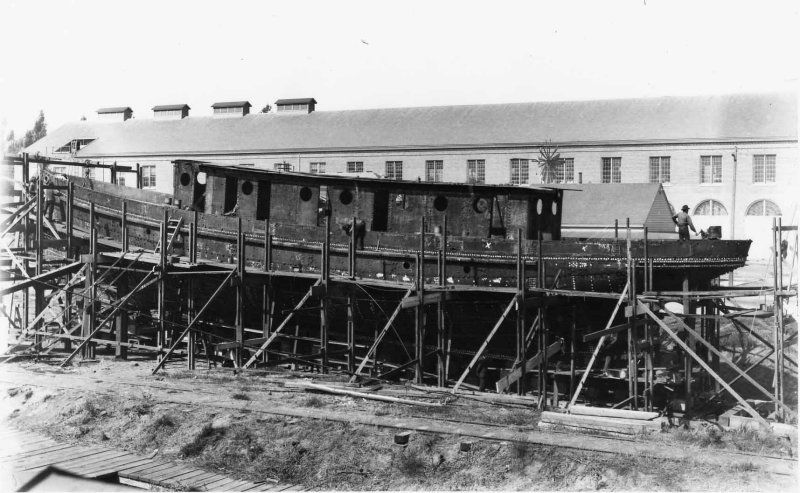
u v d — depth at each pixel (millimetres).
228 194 26188
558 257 21375
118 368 23469
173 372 22812
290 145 66312
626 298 18891
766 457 14859
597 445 15602
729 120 57188
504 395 20000
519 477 14789
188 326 22734
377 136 64750
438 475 15180
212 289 26328
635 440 16078
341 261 23812
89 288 24266
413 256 22734
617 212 43781
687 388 19156
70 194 26969
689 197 57469
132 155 70062
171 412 18312
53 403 19438
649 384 18953
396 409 18594
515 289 19812
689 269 20547
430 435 16422
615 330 18438
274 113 73000
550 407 18906
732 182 56344
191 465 15938
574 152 59906
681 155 57562
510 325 22297
